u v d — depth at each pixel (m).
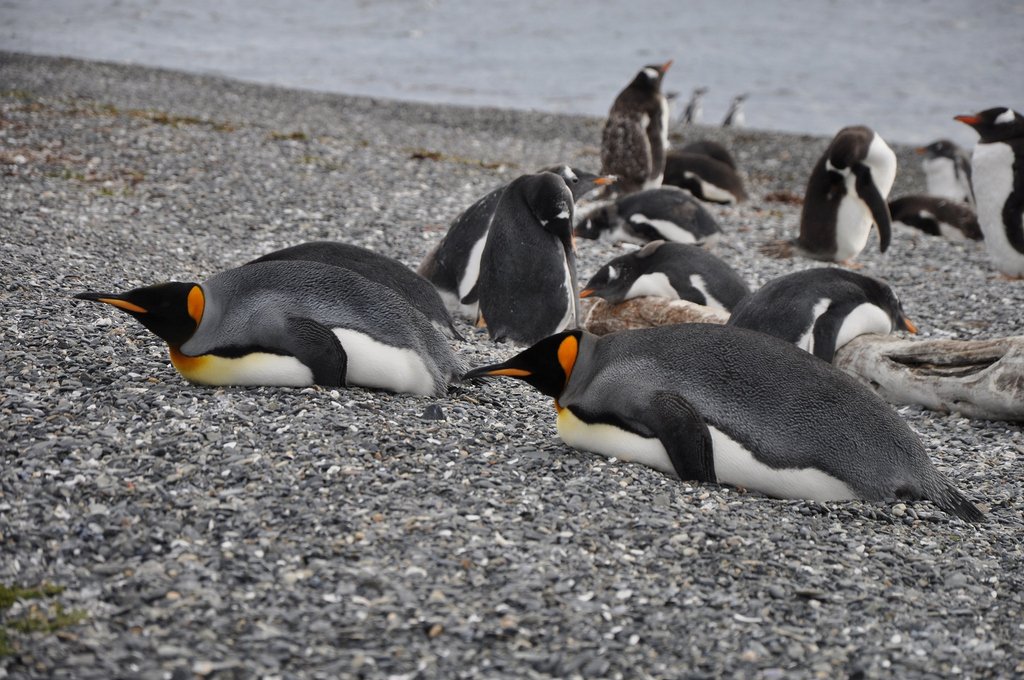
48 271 15.55
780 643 7.20
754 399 9.34
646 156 30.52
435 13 100.81
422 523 8.41
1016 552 8.96
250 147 28.66
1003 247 22.25
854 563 8.44
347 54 76.38
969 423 12.83
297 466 9.18
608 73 72.38
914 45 83.69
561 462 9.80
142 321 10.26
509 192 15.24
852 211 23.05
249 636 6.83
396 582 7.55
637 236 24.02
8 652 6.43
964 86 66.69
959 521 9.38
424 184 26.97
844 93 65.38
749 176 39.16
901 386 13.59
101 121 29.75
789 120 57.41
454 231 17.16
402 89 62.78
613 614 7.38
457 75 69.44
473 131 43.84
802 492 9.34
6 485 8.50
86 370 11.13
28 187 22.00
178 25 86.50
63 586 7.24
